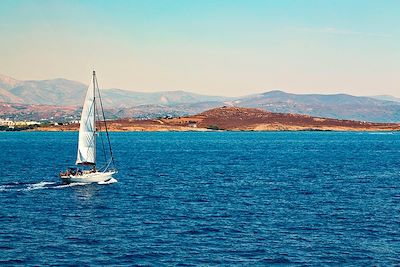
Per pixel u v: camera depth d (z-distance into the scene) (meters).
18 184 129.75
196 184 132.38
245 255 66.06
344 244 71.19
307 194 114.88
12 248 68.69
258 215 90.00
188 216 89.06
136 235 75.50
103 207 97.88
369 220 86.25
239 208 96.69
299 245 70.50
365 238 74.38
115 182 134.62
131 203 102.12
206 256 65.50
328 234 76.62
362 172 165.25
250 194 114.50
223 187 126.44
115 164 194.25
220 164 195.12
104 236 75.06
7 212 92.75
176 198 108.44
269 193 116.25
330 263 63.25
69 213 92.06
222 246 69.88
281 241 72.56
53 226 81.50
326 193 116.69
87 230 78.69
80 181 129.12
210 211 93.56
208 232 77.38
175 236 75.06
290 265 62.47
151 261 63.47
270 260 64.19
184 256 65.50
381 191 120.12
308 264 62.91
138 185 129.50
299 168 179.12
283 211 93.88
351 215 90.38
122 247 69.31
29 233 76.69
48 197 109.56
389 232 77.88
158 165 189.88
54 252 67.06
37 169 171.38
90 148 131.50
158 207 97.69
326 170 171.62
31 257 64.94
